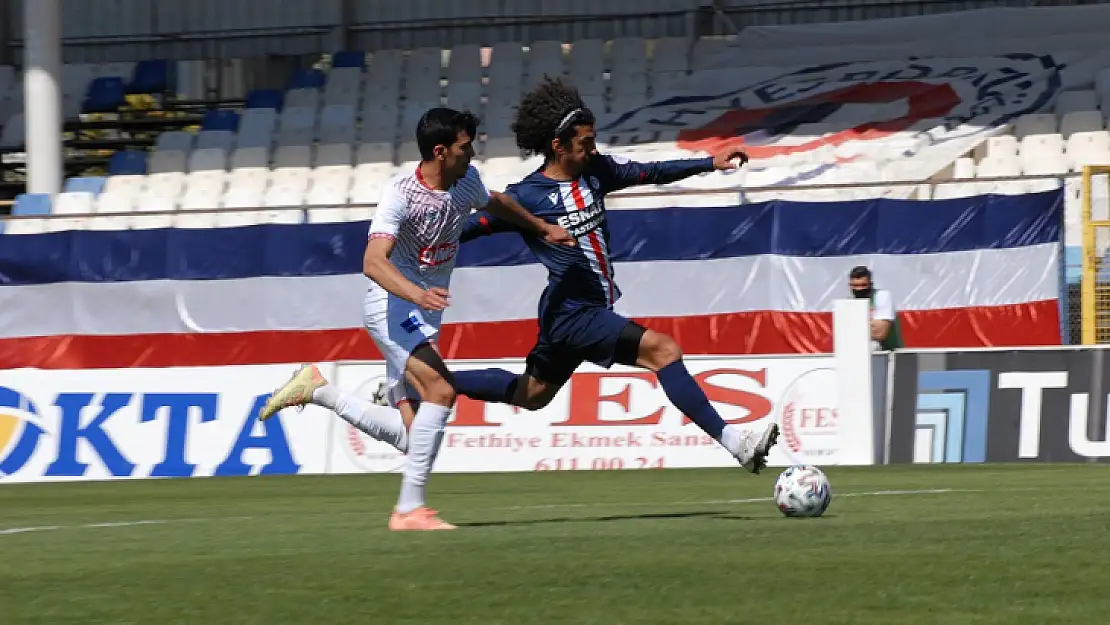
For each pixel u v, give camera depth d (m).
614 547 16.62
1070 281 55.97
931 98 72.19
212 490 36.50
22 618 12.24
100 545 19.19
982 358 41.50
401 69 86.25
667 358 21.36
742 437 20.78
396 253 20.19
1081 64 72.31
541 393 22.58
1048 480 31.22
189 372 45.00
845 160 68.00
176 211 61.03
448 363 43.88
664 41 84.62
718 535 17.92
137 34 96.38
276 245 59.28
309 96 85.31
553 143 21.59
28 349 60.84
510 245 57.19
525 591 12.97
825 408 41.84
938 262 53.75
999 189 57.28
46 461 45.22
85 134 90.88
